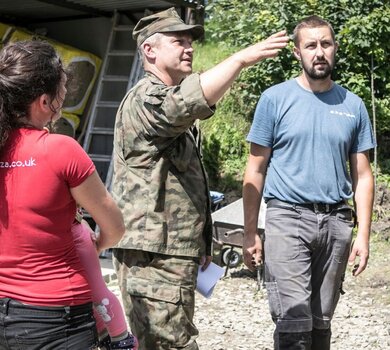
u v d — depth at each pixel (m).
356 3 12.02
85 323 3.08
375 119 11.79
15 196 2.94
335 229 4.66
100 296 3.33
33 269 2.98
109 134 11.02
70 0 10.70
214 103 3.62
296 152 4.64
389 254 9.59
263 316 7.54
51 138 2.97
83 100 11.08
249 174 4.79
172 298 3.92
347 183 4.73
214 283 4.25
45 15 11.88
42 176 2.93
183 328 3.98
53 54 3.04
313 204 4.62
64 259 3.04
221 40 14.56
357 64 11.93
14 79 2.92
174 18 4.11
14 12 11.76
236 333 6.97
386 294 8.28
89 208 3.08
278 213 4.66
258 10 12.86
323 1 12.20
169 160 3.95
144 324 3.94
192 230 4.00
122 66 11.15
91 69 11.13
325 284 4.75
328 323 4.80
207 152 12.46
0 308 2.99
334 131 4.63
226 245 9.10
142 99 3.82
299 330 4.54
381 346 6.64
